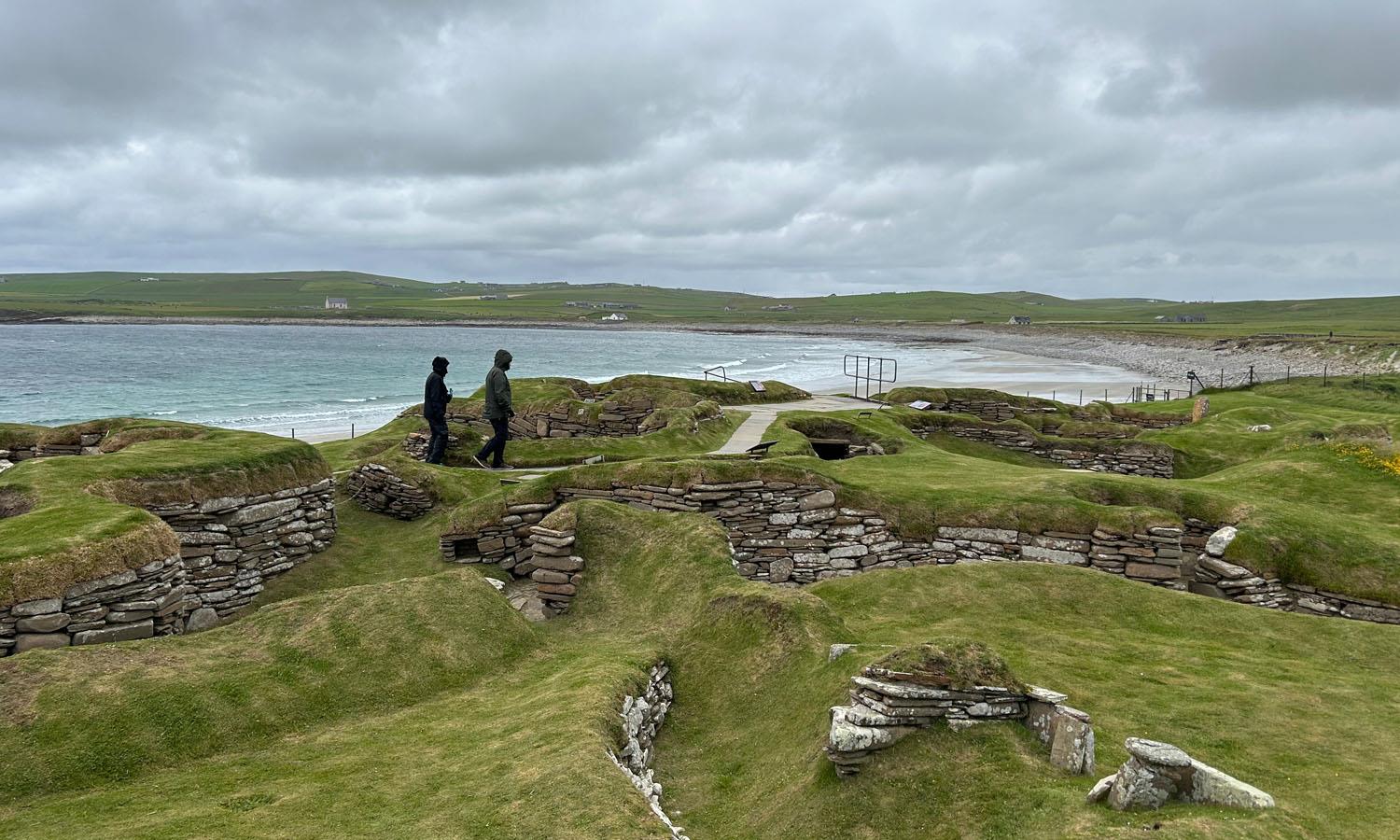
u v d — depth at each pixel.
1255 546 18.66
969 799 8.76
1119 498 21.64
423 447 28.72
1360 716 11.34
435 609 13.45
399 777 9.29
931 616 16.05
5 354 125.75
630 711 11.14
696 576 15.76
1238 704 11.69
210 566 16.09
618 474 20.52
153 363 117.00
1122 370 111.56
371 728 10.73
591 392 40.72
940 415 35.03
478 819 8.20
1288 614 15.74
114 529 13.14
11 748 9.03
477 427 34.75
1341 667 13.71
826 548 20.33
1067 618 15.95
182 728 9.94
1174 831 7.43
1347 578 17.77
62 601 11.95
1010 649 14.09
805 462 22.14
